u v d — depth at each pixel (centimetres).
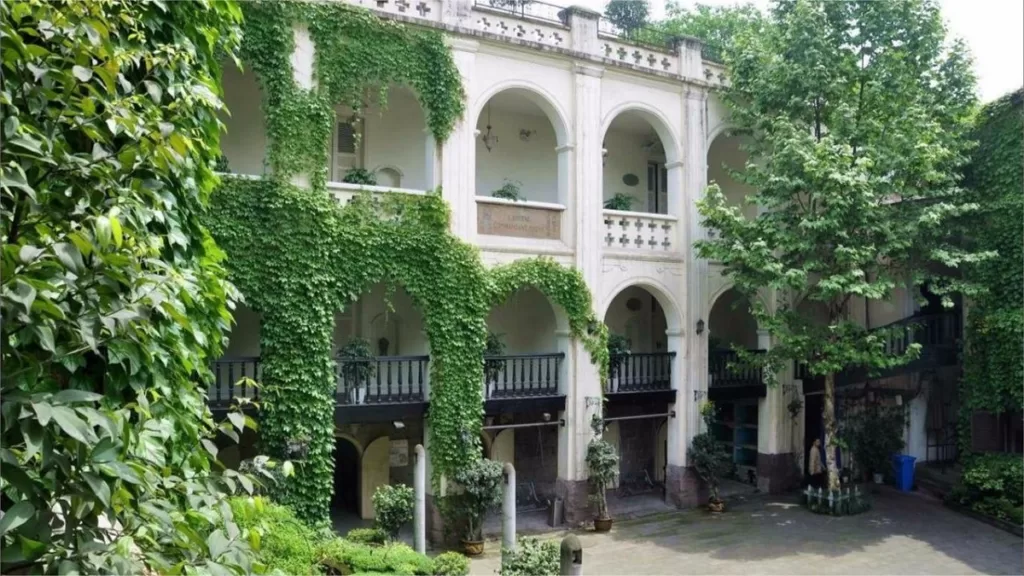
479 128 1841
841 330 1565
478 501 1449
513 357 1603
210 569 375
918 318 1989
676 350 1814
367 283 1439
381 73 1445
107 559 334
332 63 1395
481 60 1565
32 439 302
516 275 1572
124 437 344
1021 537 1538
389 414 1448
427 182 1517
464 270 1503
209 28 644
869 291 1478
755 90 1725
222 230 1284
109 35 475
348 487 1752
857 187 1472
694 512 1758
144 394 413
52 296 345
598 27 1712
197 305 534
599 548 1479
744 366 1736
